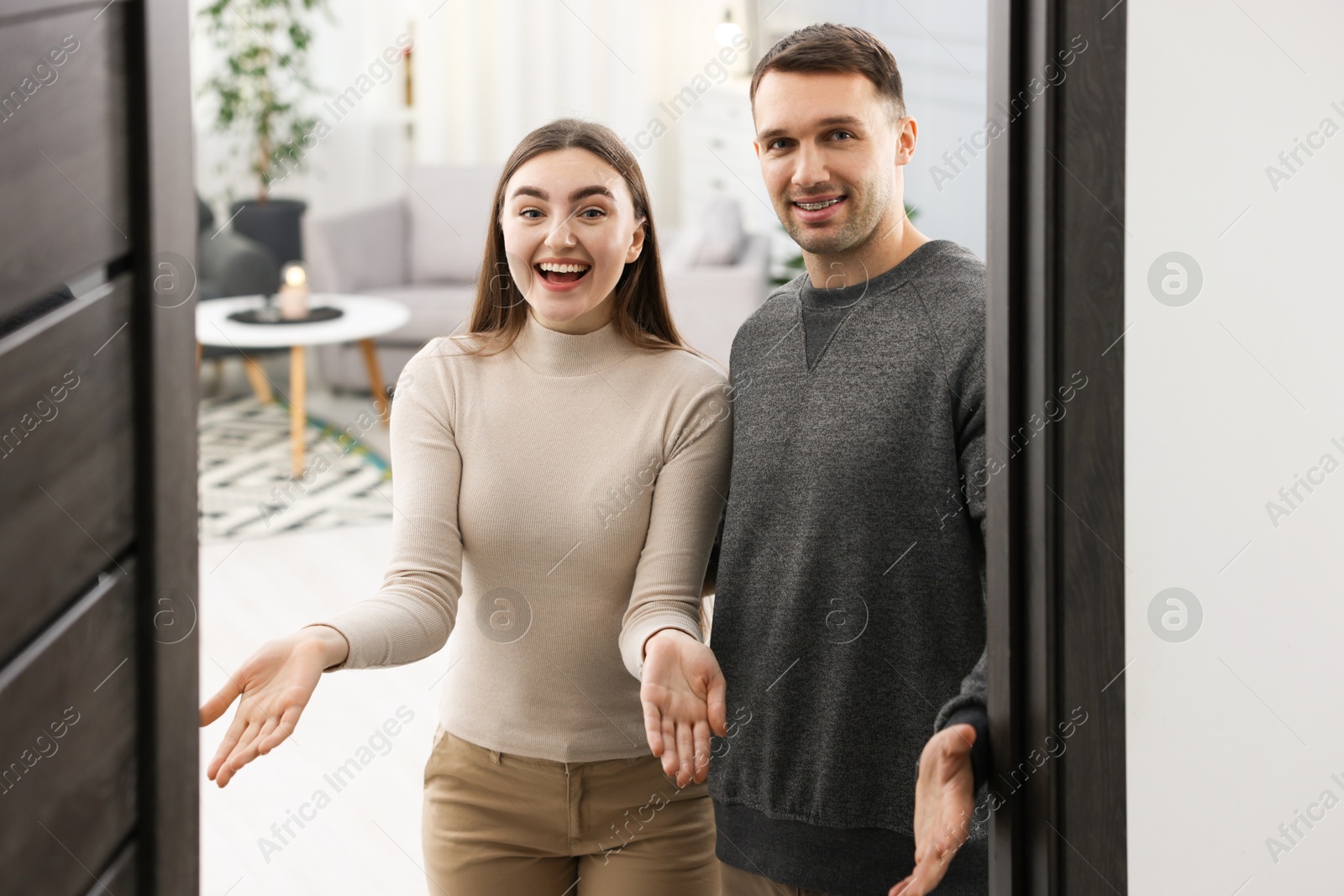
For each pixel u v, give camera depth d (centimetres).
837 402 116
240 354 430
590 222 113
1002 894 108
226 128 523
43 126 66
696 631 113
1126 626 111
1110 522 105
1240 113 109
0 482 63
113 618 76
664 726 105
